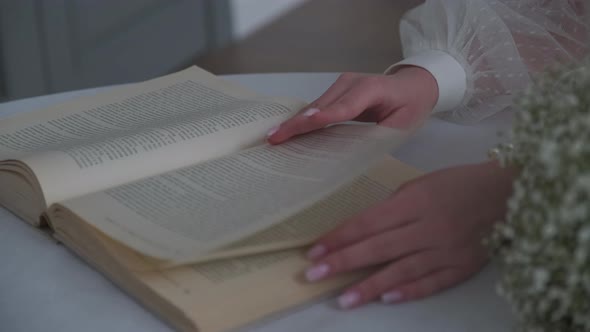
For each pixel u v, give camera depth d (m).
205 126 0.73
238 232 0.54
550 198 0.41
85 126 0.77
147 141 0.69
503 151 0.58
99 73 2.35
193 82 0.88
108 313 0.55
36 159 0.65
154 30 2.50
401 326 0.53
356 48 2.51
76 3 2.22
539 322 0.45
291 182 0.61
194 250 0.52
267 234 0.59
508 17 0.90
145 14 2.46
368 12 2.78
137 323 0.54
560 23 0.92
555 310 0.43
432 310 0.55
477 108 0.87
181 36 2.59
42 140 0.74
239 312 0.52
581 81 0.48
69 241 0.62
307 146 0.68
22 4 2.07
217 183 0.62
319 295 0.55
